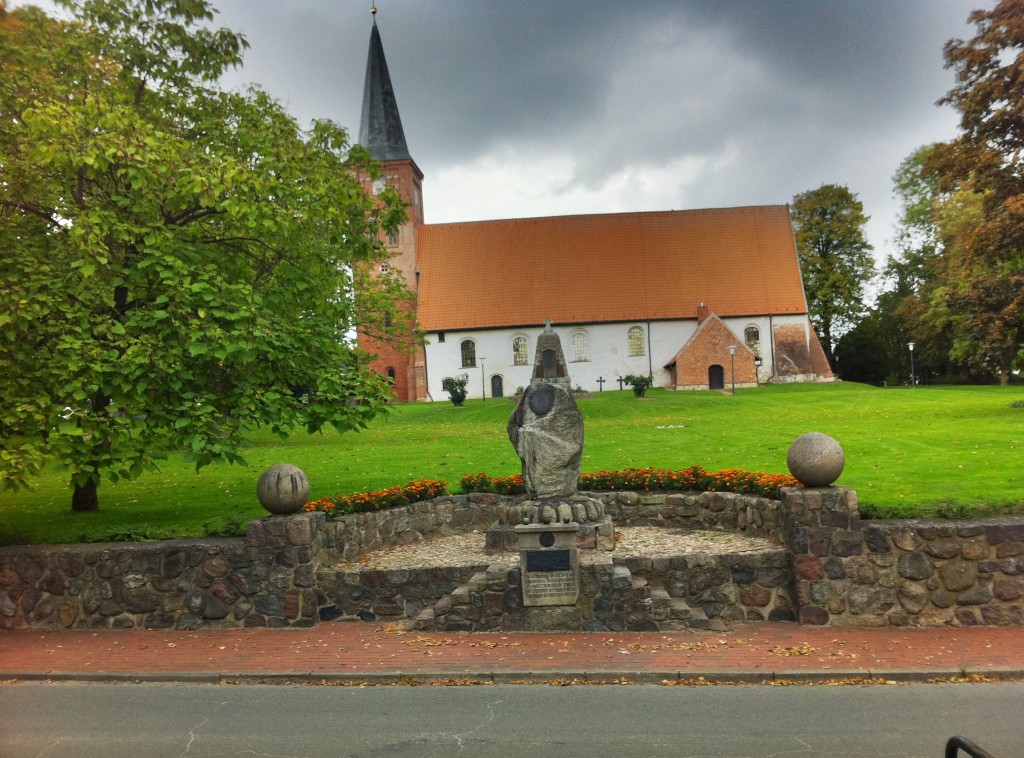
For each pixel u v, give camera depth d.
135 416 12.73
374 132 70.06
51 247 13.66
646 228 71.38
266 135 14.70
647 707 7.75
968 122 33.66
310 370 14.48
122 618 11.05
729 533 13.12
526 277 69.88
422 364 68.19
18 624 11.16
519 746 6.88
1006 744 6.62
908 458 19.66
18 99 12.56
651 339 67.75
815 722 7.25
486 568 10.93
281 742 7.10
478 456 24.38
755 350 67.25
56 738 7.29
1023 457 18.59
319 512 11.44
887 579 10.20
